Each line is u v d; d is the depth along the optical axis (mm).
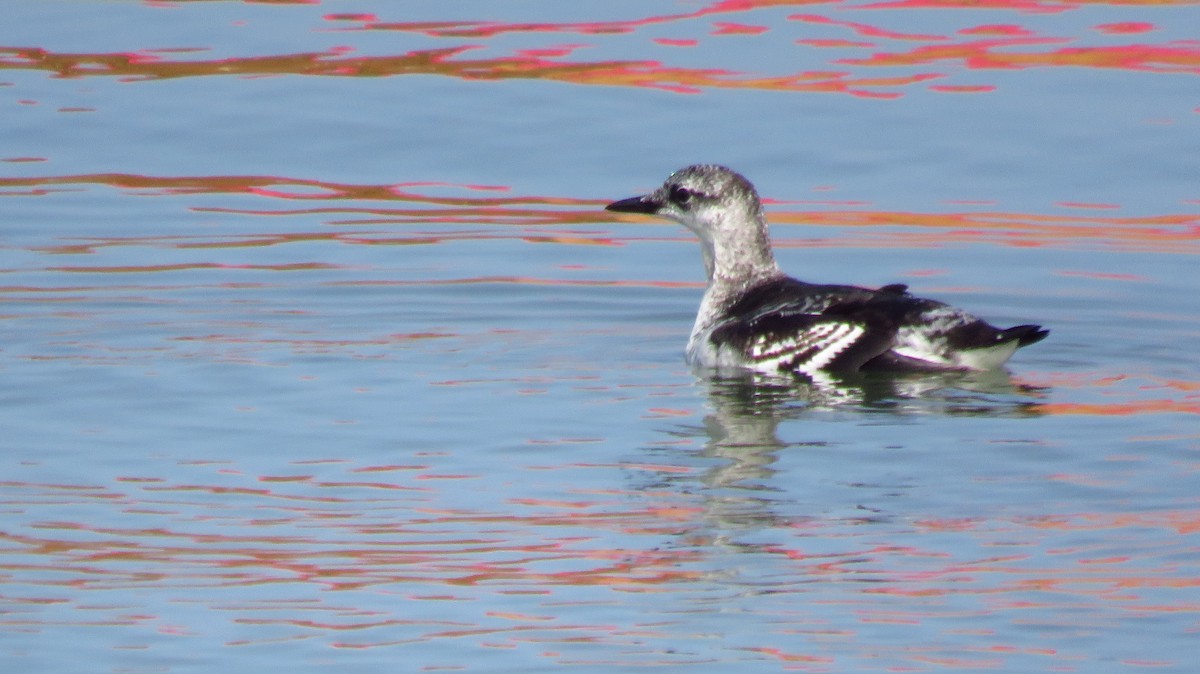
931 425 12797
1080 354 14719
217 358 14523
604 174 19359
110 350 14688
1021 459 12047
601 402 13492
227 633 9578
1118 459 12016
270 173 19484
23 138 20109
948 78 21172
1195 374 14102
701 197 15164
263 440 12586
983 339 13516
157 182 19297
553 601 9938
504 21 22938
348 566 10406
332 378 14047
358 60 21766
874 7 23125
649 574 10258
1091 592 9898
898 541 10680
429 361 14578
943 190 18844
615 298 16547
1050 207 18500
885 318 13898
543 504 11367
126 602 9953
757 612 9750
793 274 17125
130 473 11914
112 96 20984
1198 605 9711
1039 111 20312
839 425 12805
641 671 9094
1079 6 23047
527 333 15523
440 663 9219
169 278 16844
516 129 20359
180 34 22578
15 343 14836
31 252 17453
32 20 22922
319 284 16703
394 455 12289
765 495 11461
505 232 18234
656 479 11758
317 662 9250
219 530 10938
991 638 9375
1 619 9734
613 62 21516
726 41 22156
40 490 11586
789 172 19219
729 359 14320
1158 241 17625
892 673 9016
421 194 19062
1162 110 20250
